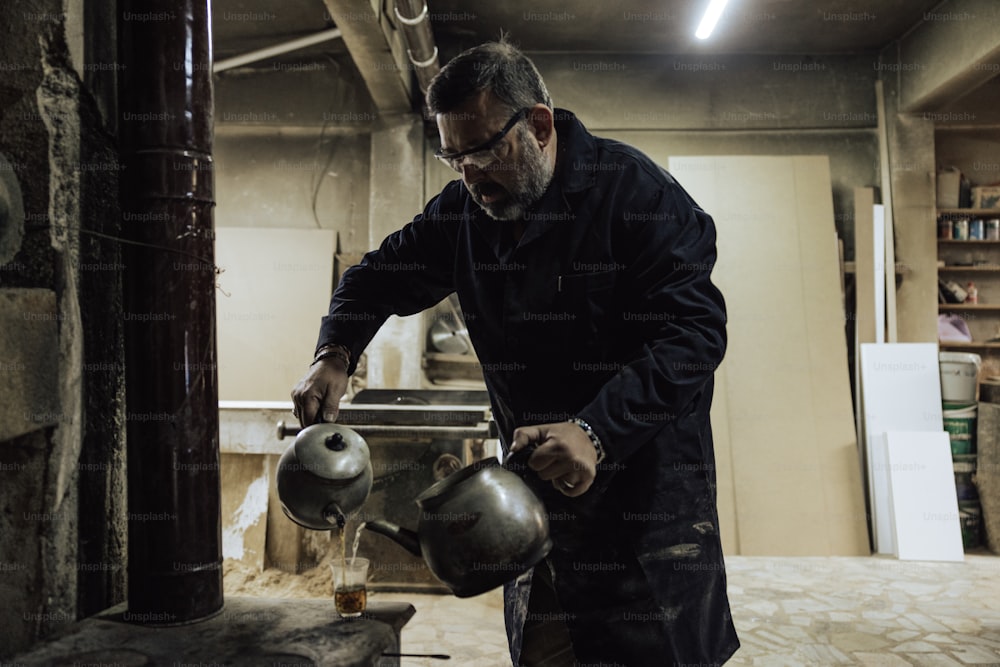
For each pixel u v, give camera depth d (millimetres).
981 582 3980
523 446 1205
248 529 3748
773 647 3057
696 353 1345
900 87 5305
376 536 3666
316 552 3762
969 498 4746
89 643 1270
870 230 5254
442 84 1364
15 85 1443
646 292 1459
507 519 1195
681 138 5504
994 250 6309
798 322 4988
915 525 4516
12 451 1430
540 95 1451
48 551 1419
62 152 1446
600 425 1249
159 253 1365
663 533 1473
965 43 4520
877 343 5098
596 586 1536
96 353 1562
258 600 1508
